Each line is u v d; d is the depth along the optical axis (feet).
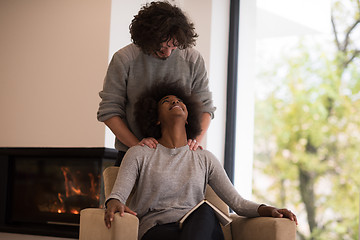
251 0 13.93
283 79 31.09
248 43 14.02
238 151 13.46
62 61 13.69
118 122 7.77
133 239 6.10
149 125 7.15
